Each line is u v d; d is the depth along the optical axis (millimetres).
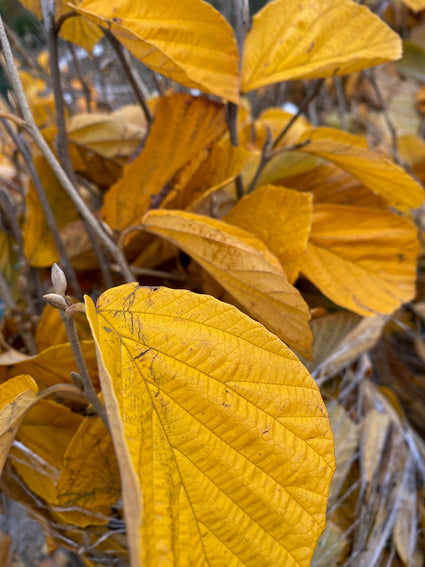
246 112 317
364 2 286
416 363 396
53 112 356
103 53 400
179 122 252
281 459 138
